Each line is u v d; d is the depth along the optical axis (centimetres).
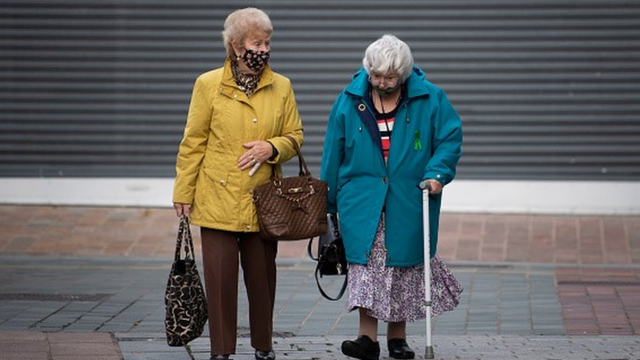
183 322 1475
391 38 1467
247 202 1460
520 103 2950
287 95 1499
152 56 3002
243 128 1460
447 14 2953
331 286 2169
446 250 2550
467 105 2964
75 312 1911
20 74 3009
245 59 1446
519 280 2233
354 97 1511
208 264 1477
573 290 2120
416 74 1524
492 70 2952
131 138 3016
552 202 2948
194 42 2997
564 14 2925
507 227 2788
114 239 2652
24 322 1827
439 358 1546
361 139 1502
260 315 1506
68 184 3014
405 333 1653
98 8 2991
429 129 1507
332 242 1533
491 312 1922
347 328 1802
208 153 1473
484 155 2962
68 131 3016
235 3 2988
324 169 1534
